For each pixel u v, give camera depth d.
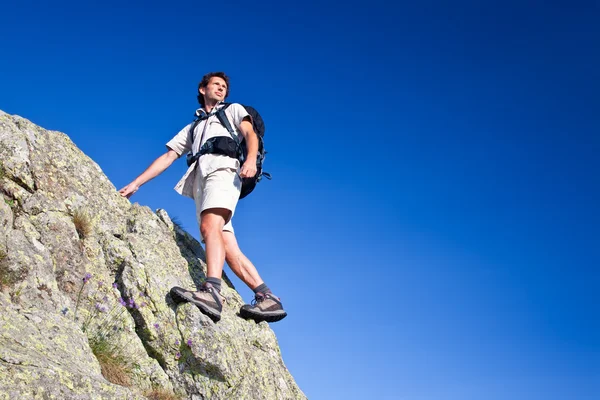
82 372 4.38
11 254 4.93
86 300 5.54
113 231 6.36
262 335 6.44
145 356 5.54
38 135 6.31
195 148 6.98
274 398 5.98
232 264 6.79
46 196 5.94
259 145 6.87
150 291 5.81
